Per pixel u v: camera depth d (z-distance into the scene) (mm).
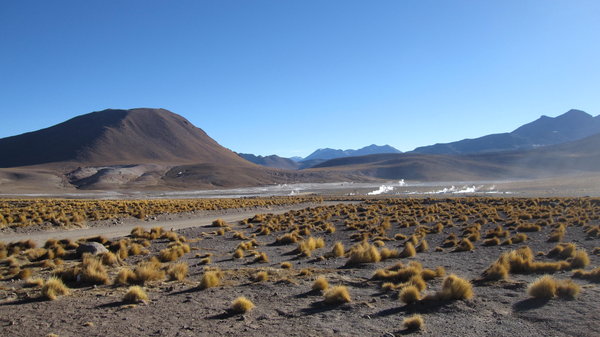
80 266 14453
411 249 16953
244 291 11555
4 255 18062
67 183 166875
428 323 8250
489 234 22797
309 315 9070
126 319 8938
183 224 35406
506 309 8961
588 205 41812
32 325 8539
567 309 8672
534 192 89312
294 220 36344
